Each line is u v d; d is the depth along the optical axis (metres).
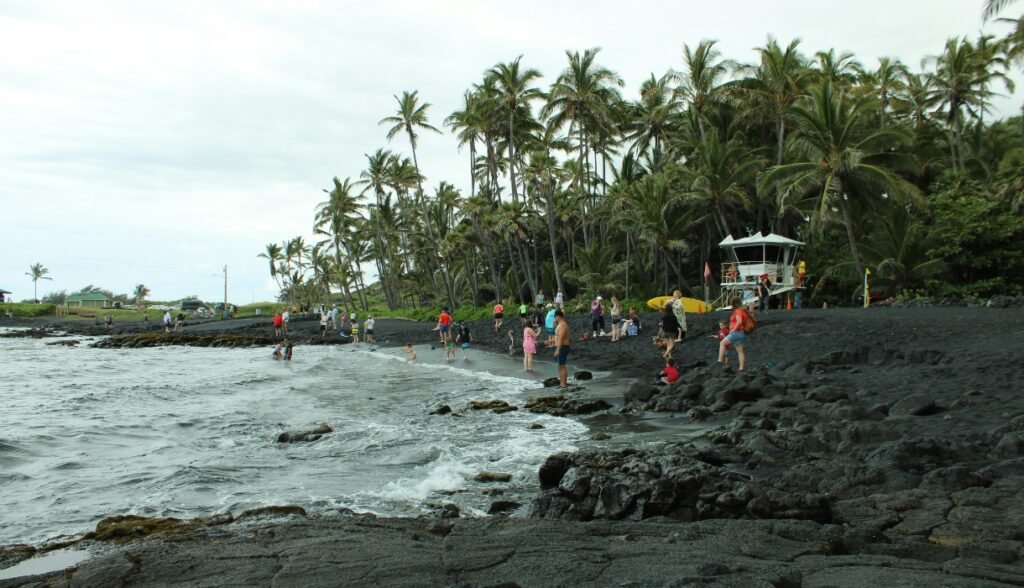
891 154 31.34
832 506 5.76
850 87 39.84
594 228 50.47
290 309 80.19
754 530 5.04
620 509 5.95
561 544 4.77
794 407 10.62
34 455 10.12
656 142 46.50
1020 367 11.81
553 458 7.39
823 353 16.36
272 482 8.26
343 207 74.75
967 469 6.15
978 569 3.98
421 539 5.13
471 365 23.89
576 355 23.38
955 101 40.16
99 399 16.78
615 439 9.96
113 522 6.37
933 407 9.59
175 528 6.04
